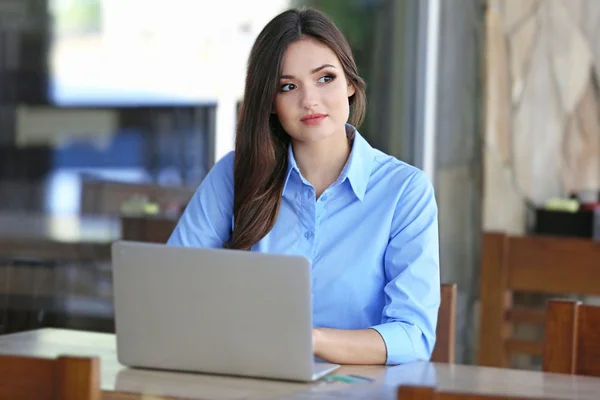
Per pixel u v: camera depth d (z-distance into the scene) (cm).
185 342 201
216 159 578
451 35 482
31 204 648
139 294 203
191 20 595
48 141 694
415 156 488
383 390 187
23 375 153
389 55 492
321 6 505
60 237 516
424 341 238
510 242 354
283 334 194
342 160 257
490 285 354
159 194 577
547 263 349
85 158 664
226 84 577
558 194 478
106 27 668
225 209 269
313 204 253
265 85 250
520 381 200
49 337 247
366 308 247
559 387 194
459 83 480
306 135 247
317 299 247
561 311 230
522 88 475
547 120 477
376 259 249
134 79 630
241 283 194
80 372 150
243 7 562
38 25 718
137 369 207
